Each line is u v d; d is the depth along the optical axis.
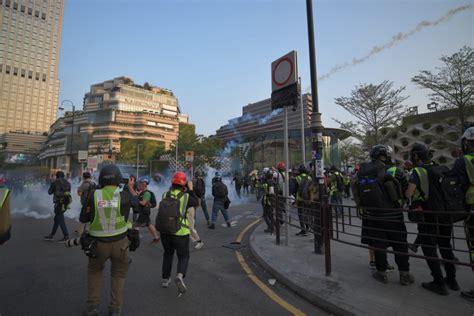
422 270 5.34
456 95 16.50
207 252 7.16
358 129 20.27
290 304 4.22
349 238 8.05
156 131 115.81
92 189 3.72
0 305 4.11
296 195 8.40
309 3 6.76
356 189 5.07
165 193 4.74
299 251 6.67
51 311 3.94
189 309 4.03
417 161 4.59
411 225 9.62
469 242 3.86
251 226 10.61
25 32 121.69
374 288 4.47
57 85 130.88
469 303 3.91
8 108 117.31
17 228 10.27
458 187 4.22
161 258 6.61
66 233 8.27
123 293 4.57
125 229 3.71
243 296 4.49
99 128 107.12
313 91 6.64
